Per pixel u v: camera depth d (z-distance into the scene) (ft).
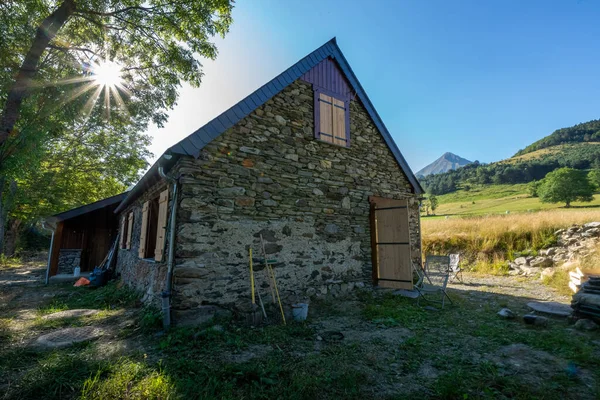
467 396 8.09
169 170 17.67
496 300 20.35
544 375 9.38
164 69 27.45
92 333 13.50
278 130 19.48
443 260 21.58
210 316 14.97
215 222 15.96
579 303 14.52
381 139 26.35
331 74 23.68
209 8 24.17
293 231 19.08
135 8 23.20
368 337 13.32
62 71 24.52
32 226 75.92
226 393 8.16
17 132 22.56
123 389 8.36
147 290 19.30
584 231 33.47
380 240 24.13
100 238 42.42
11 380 9.02
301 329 14.15
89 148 54.03
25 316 17.07
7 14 18.88
